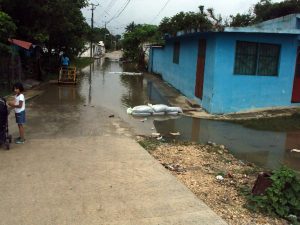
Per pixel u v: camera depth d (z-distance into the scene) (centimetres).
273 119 1299
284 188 543
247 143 998
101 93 1817
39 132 943
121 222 479
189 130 1097
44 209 506
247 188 620
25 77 2056
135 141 891
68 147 809
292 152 935
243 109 1380
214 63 1320
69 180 613
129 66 4244
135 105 1492
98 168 678
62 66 2272
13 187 576
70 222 473
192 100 1595
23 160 707
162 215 504
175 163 751
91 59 5275
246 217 519
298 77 1456
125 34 4584
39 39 2033
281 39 1373
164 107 1296
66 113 1238
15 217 481
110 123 1099
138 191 580
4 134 776
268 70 1391
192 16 2547
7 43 1675
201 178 667
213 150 890
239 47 1331
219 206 548
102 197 552
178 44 2027
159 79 2670
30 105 1378
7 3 1922
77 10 2491
